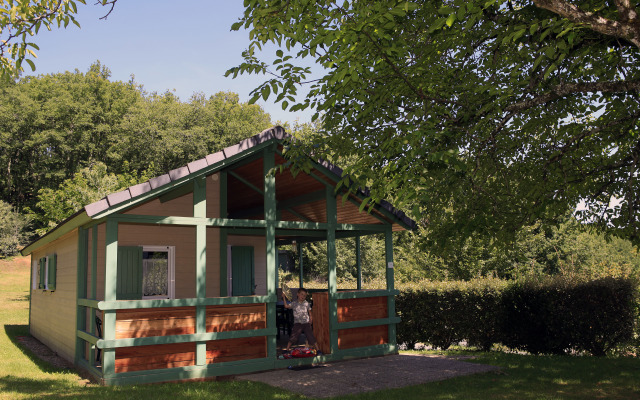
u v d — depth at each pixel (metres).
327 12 7.32
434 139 8.27
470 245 21.00
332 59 7.42
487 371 10.08
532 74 8.55
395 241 34.41
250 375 10.16
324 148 10.23
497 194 10.63
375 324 12.21
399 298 14.62
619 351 12.59
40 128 59.19
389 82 8.55
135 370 9.38
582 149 10.47
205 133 47.44
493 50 9.14
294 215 16.86
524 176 10.88
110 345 9.05
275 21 7.55
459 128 8.56
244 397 8.13
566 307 12.65
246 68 8.12
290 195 14.30
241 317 10.55
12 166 60.44
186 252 13.09
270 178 11.20
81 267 11.52
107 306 9.04
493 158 9.83
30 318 19.41
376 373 10.01
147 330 9.55
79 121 57.28
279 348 12.59
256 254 15.69
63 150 57.00
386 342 12.50
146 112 48.38
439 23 6.48
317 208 15.32
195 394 8.25
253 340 10.63
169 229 12.96
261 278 15.67
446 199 10.38
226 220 10.48
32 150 61.00
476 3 6.41
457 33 8.63
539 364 10.95
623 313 12.22
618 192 10.62
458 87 8.73
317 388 8.81
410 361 11.37
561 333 12.66
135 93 65.75
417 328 14.38
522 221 10.33
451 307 14.08
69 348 12.29
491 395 8.12
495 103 8.28
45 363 12.10
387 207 12.34
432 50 8.80
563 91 7.80
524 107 8.27
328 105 8.30
